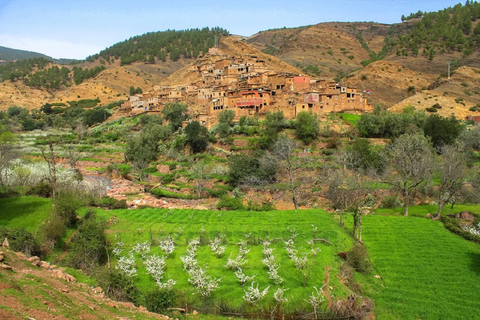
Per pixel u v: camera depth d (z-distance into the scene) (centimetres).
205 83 18562
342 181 7606
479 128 11219
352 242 4781
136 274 3856
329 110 12562
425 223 5559
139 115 16075
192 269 3734
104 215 5678
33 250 4028
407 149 7538
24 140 14088
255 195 8000
